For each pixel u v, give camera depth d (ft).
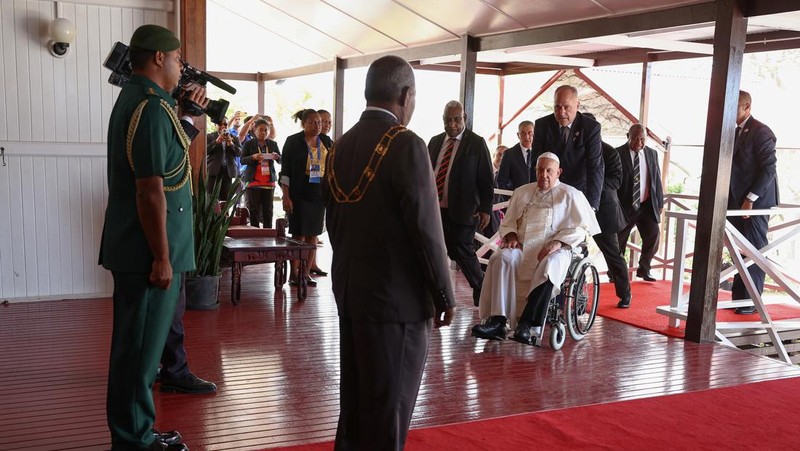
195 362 14.25
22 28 17.75
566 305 16.37
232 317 17.87
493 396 13.00
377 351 7.63
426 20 24.62
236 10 30.50
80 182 18.80
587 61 30.68
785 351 19.85
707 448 10.93
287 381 13.35
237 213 24.30
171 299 9.37
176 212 9.27
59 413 11.39
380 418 7.70
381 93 7.79
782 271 23.07
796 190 49.14
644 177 24.04
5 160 17.94
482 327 16.57
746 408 12.76
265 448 10.34
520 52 29.78
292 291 21.20
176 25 19.15
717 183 16.97
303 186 21.33
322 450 10.32
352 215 7.68
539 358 15.57
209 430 10.93
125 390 9.15
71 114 18.49
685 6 17.43
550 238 16.38
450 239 18.20
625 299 21.11
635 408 12.59
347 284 7.73
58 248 18.78
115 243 9.02
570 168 18.28
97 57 18.58
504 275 16.37
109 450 10.08
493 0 21.16
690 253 32.40
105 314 17.57
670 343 17.31
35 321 16.75
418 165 7.34
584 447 10.80
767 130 20.67
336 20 27.89
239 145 27.91
